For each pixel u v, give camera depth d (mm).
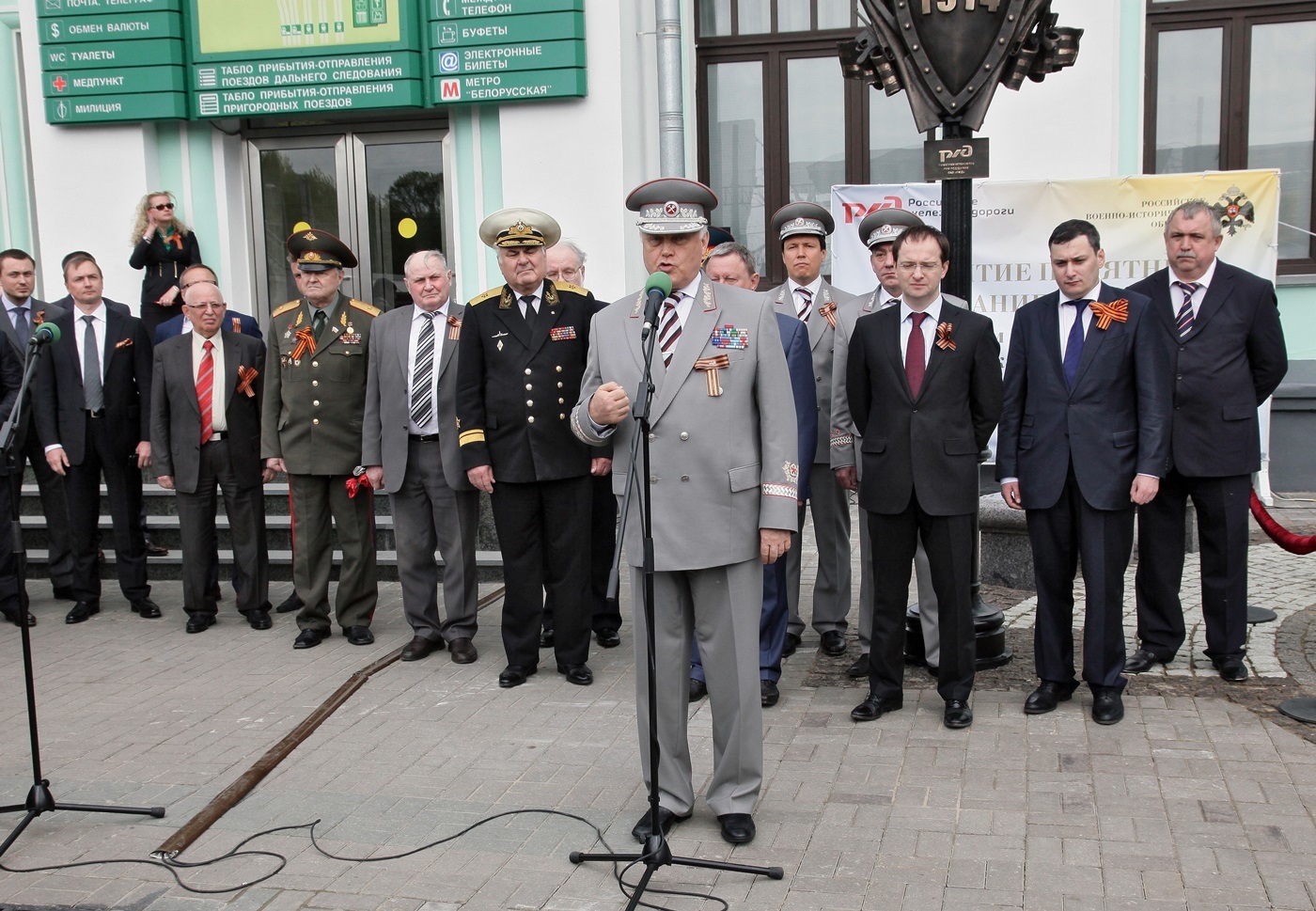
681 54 8844
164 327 7484
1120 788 3932
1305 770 4031
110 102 8984
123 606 7258
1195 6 9008
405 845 3736
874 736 4492
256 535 6555
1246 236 7895
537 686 5340
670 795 3779
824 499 5504
